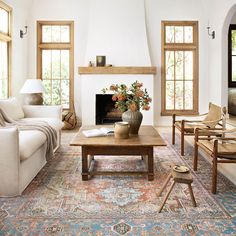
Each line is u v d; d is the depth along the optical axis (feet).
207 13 24.00
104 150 10.78
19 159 9.14
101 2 23.53
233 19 27.86
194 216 7.80
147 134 12.42
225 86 21.61
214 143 9.48
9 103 15.02
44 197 9.13
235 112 27.61
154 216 7.81
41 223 7.39
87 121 23.98
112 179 10.96
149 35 24.45
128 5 23.61
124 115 12.44
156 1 24.29
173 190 9.77
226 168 12.47
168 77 25.25
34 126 13.03
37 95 19.77
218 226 7.23
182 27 24.97
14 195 9.15
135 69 23.41
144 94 12.58
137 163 13.21
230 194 9.40
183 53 25.16
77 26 24.22
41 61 24.72
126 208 8.33
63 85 24.99
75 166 12.71
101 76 23.66
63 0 24.04
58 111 17.01
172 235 6.80
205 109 24.94
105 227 7.19
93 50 23.71
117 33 23.67
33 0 23.89
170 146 16.79
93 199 9.00
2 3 19.15
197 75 24.84
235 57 28.89
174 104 25.39
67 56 24.84
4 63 20.51
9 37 20.48
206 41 24.57
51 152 13.21
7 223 7.38
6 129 8.95
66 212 8.05
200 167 12.57
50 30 24.61
